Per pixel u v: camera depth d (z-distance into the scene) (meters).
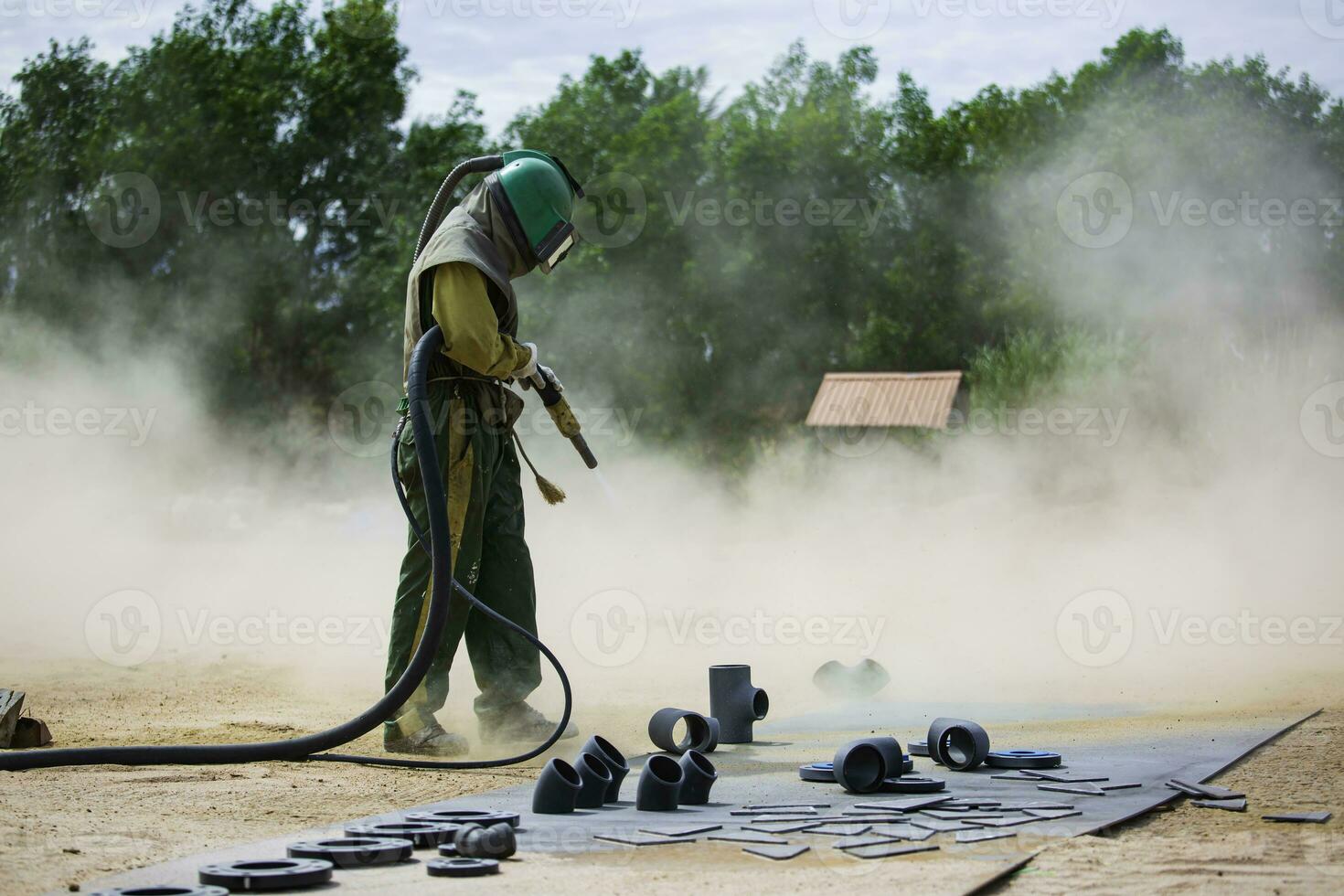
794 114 47.44
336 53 46.28
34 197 44.25
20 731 6.51
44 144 44.66
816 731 7.24
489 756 6.60
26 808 4.88
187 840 4.36
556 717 7.85
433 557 6.03
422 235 6.90
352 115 46.28
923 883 3.72
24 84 44.62
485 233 6.67
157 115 44.69
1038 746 6.36
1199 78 44.00
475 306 6.41
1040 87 49.56
